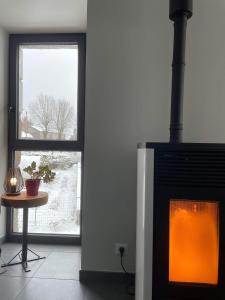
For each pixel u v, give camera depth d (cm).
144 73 195
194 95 193
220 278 141
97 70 196
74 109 268
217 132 193
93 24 195
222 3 191
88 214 198
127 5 194
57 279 198
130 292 183
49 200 271
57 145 266
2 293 178
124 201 197
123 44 195
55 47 270
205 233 145
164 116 195
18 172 234
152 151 141
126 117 196
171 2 159
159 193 141
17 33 268
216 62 192
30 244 266
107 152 197
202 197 140
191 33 192
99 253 198
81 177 267
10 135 270
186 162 141
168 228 141
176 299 141
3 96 261
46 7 218
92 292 182
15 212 275
